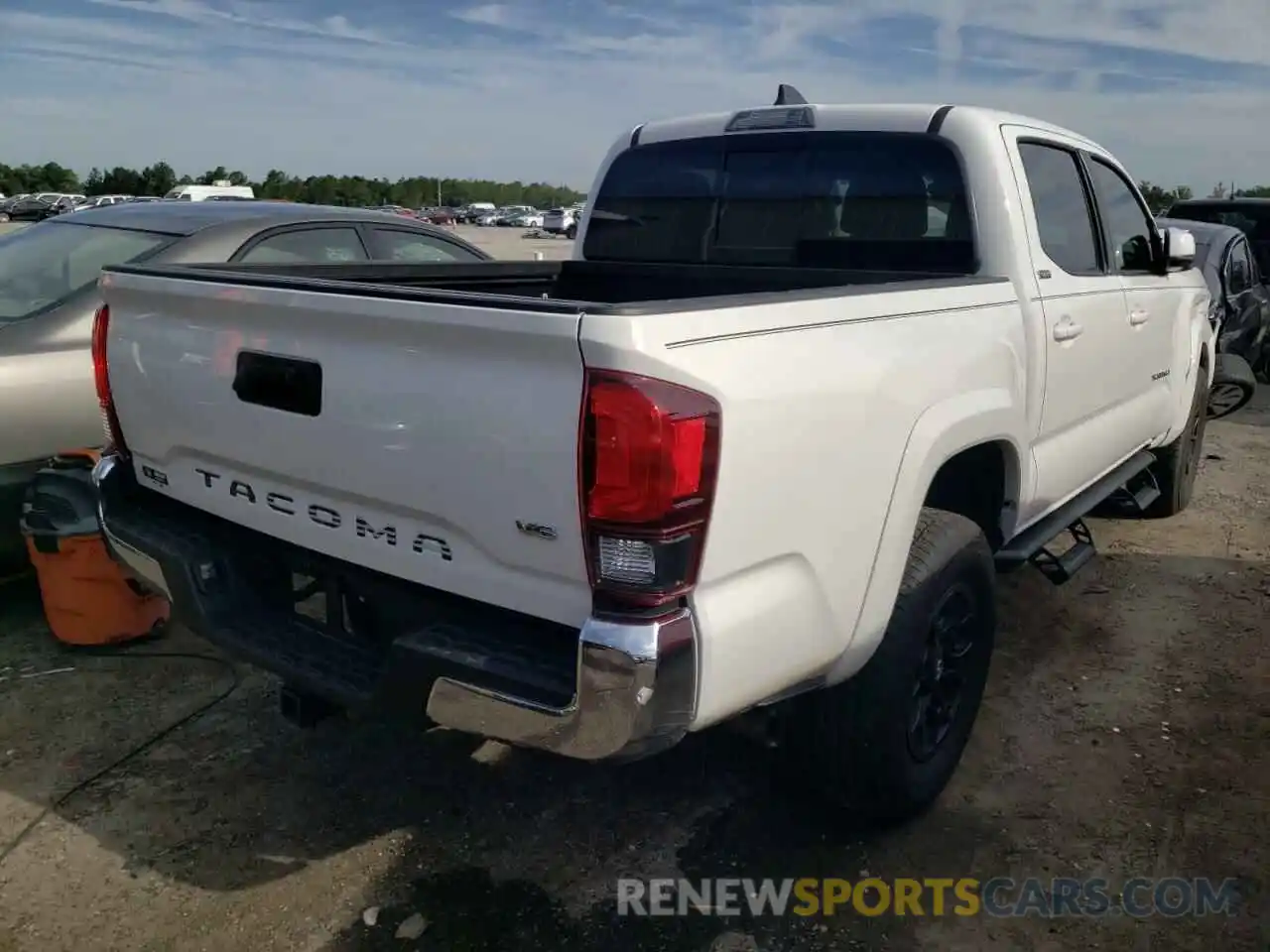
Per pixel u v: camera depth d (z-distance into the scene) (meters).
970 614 3.20
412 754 3.53
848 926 2.74
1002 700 3.95
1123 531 6.03
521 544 2.19
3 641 4.36
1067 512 4.16
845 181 3.81
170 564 2.85
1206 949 2.67
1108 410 4.43
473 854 3.01
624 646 2.02
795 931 2.72
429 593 2.44
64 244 5.14
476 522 2.24
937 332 2.90
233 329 2.67
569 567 2.13
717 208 4.18
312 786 3.33
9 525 4.29
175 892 2.82
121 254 4.92
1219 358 7.88
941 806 3.27
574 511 2.08
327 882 2.88
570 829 3.13
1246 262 10.62
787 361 2.29
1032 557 4.02
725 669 2.19
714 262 4.22
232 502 2.84
